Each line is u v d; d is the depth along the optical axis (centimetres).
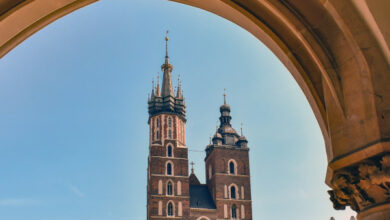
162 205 9450
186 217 9481
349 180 516
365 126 511
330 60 557
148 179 10244
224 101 11644
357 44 529
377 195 498
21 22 570
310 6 562
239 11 597
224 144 10762
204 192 10419
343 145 527
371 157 498
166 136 10119
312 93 593
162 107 10475
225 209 9869
